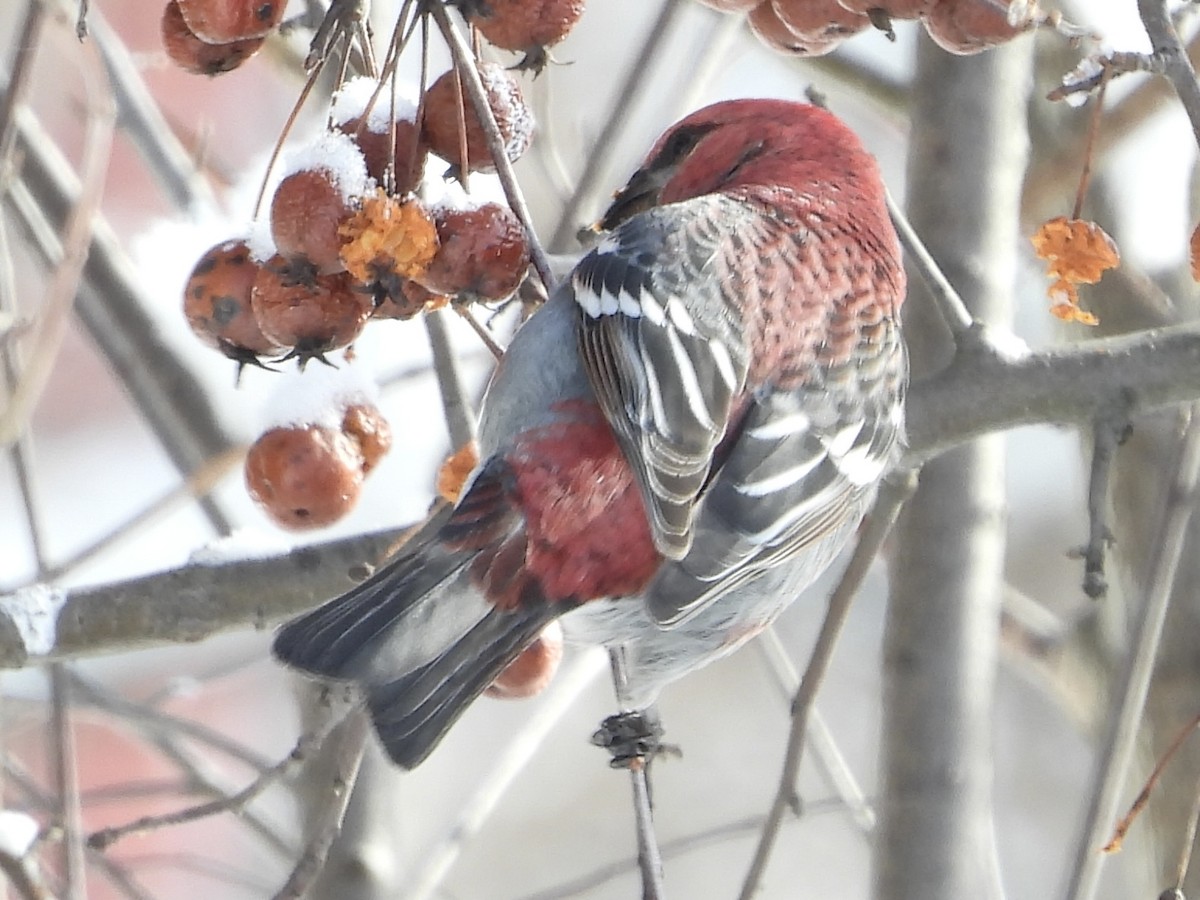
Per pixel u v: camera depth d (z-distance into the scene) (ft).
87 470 44.93
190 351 33.14
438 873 30.40
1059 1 34.76
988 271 29.91
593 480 20.59
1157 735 33.94
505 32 20.98
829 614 25.45
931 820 28.73
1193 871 33.19
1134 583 35.04
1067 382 25.81
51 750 31.09
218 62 21.65
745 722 47.75
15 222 34.37
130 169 41.29
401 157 20.65
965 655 29.17
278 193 20.22
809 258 22.76
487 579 20.51
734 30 32.86
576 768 47.01
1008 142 30.22
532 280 22.38
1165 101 34.47
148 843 41.91
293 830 38.42
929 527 29.37
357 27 20.77
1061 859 45.57
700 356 21.09
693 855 46.37
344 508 23.22
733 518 20.71
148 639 25.35
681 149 25.70
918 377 28.25
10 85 27.04
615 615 21.11
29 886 24.88
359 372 23.73
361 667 19.98
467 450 23.11
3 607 25.26
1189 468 26.03
